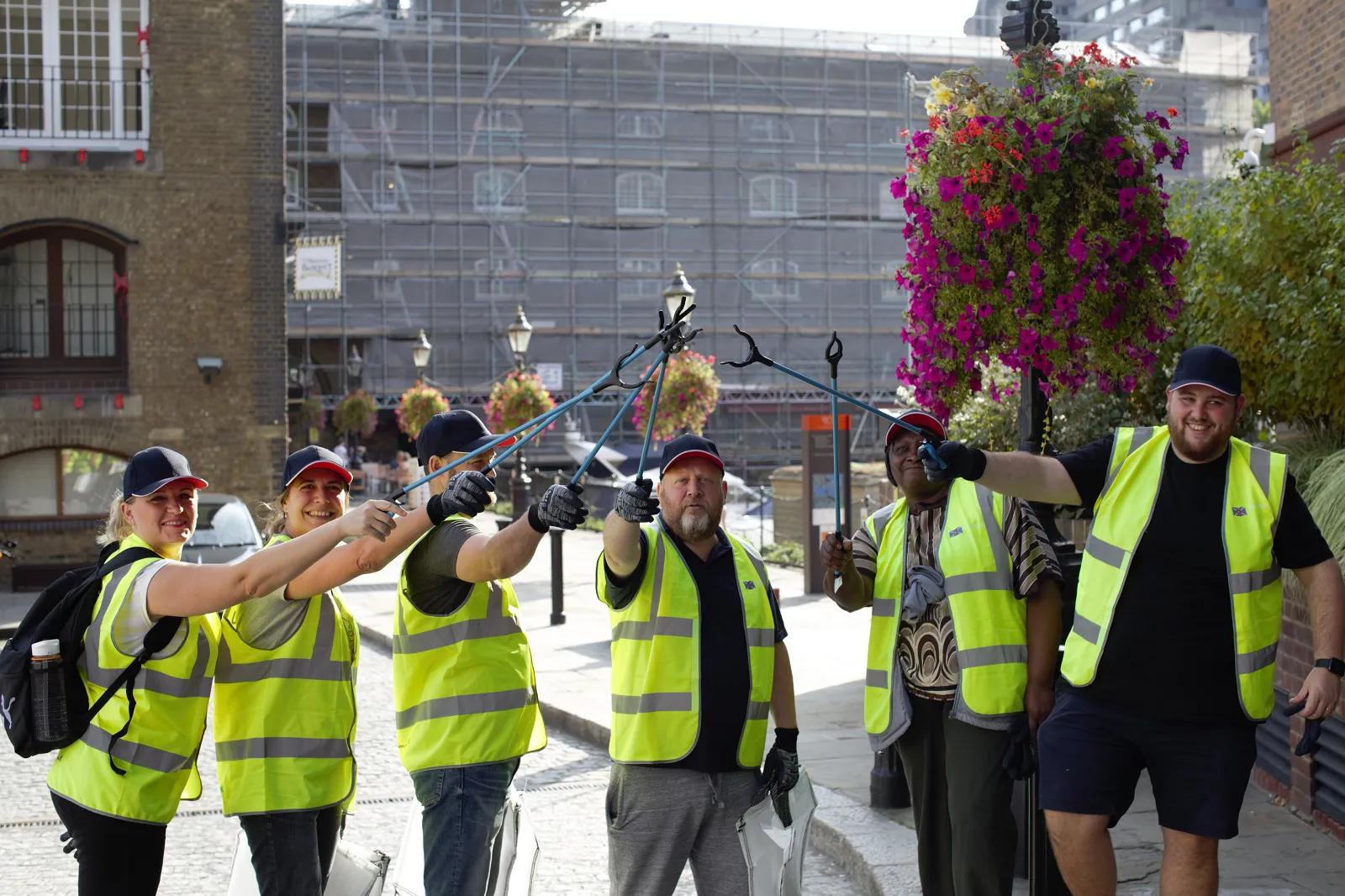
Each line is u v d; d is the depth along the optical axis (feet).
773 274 161.38
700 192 161.27
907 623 16.02
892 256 165.89
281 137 67.62
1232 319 23.26
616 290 158.40
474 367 155.02
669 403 70.74
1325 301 21.45
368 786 26.21
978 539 15.47
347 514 11.64
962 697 15.17
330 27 150.10
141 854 13.01
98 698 12.82
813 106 164.14
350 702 14.70
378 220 152.15
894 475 16.11
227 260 67.31
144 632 12.73
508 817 14.42
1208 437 12.59
